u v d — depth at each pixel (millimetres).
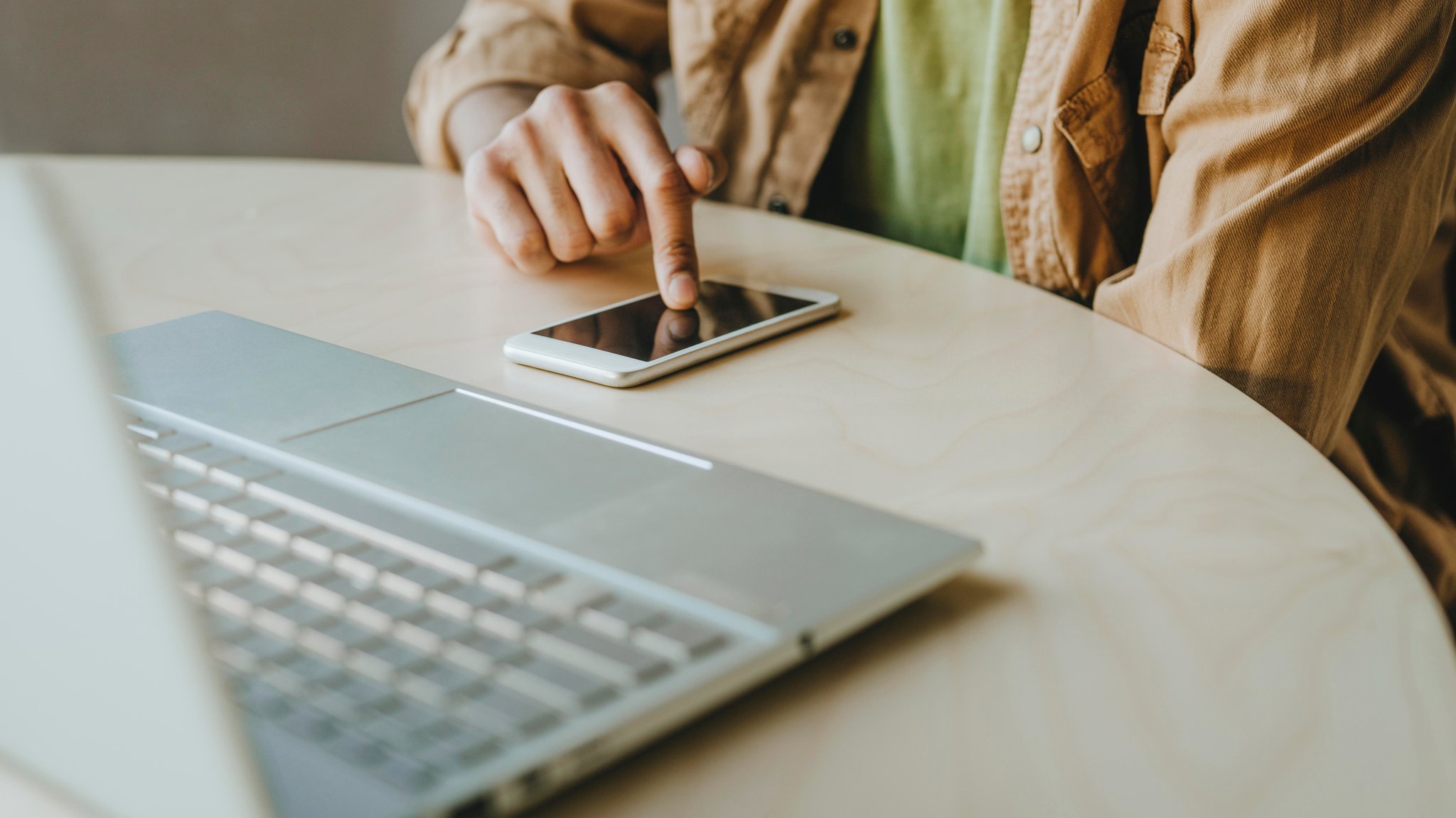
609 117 653
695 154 641
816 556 291
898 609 304
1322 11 540
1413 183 573
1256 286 550
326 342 503
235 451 356
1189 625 295
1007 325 554
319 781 202
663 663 238
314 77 1772
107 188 825
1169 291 565
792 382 478
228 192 825
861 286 617
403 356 503
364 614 254
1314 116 543
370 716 219
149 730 216
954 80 838
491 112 855
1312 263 546
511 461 353
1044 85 715
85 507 312
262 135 1773
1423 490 757
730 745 247
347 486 328
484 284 618
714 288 594
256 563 278
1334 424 590
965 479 385
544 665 236
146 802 197
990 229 824
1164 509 362
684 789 233
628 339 509
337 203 797
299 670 233
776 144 913
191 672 233
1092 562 328
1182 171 607
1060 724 254
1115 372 492
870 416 442
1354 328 567
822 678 272
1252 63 564
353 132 1827
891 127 883
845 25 868
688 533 301
